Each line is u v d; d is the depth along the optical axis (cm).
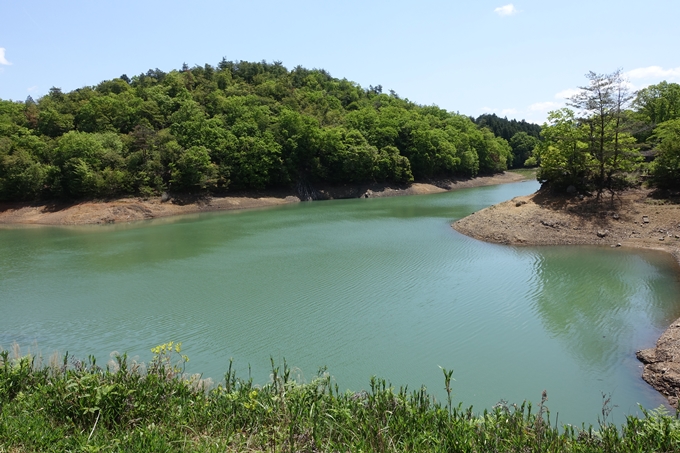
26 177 5506
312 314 1983
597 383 1373
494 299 2134
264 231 4159
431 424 789
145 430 716
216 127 7062
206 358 1582
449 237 3669
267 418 794
